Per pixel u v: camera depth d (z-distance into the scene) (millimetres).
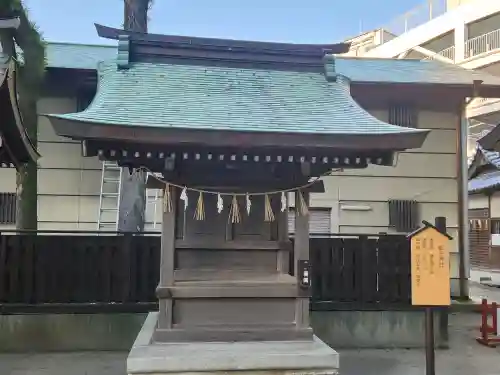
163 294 5129
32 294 7902
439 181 11875
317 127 4918
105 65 5941
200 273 5398
